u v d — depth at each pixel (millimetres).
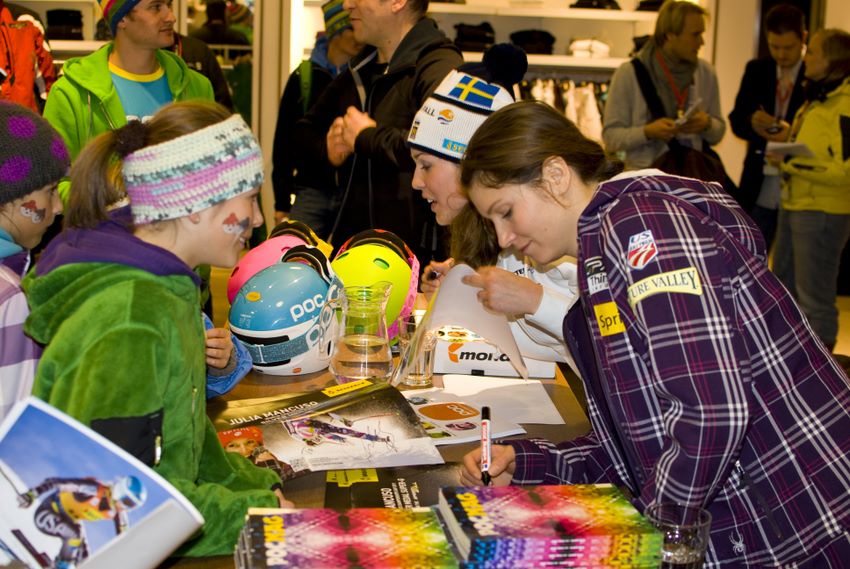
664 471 1197
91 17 6367
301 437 1635
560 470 1531
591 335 1383
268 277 2047
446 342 2115
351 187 3154
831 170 4684
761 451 1343
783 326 1339
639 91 4895
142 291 1212
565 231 1474
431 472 1527
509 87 2209
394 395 1842
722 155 6699
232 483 1396
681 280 1191
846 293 6797
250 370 2102
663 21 4848
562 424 1804
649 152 4844
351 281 2221
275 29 6086
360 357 1971
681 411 1183
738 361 1182
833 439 1336
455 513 1127
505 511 1140
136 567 997
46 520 978
